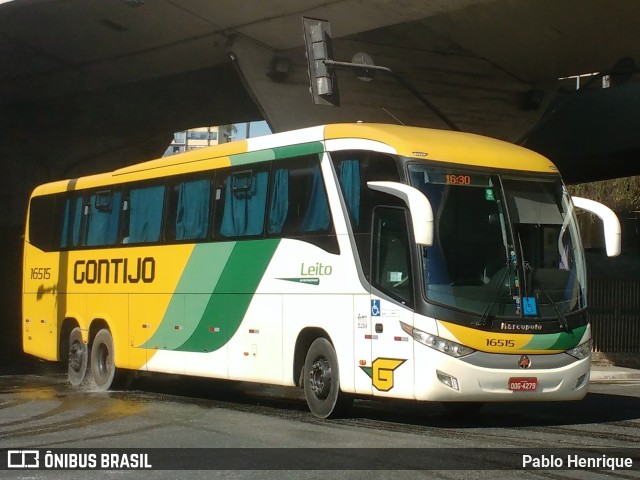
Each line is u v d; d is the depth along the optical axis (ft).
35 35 91.45
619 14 73.82
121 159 130.31
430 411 46.37
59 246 62.85
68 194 62.90
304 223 42.78
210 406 48.85
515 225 39.04
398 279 38.14
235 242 47.14
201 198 50.19
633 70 62.49
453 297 37.19
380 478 28.68
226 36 83.05
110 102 118.52
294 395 56.08
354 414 44.11
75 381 59.93
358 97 87.45
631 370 78.07
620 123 107.76
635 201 142.41
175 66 99.66
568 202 40.91
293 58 84.53
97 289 58.23
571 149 112.27
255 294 45.37
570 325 38.88
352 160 40.70
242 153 47.60
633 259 129.49
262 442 35.47
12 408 47.83
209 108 119.75
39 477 29.63
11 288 126.11
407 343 37.42
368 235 39.52
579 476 28.96
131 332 54.75
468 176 38.91
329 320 40.93
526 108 94.99
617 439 36.58
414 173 38.19
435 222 37.88
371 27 76.38
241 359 46.14
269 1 73.00
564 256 39.83
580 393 39.09
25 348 65.92
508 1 74.43
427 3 68.85
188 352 49.98
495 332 37.29
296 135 44.04
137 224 55.31
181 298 50.67
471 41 84.99
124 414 44.93
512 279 38.22
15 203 124.26
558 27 78.69
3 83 110.63
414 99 90.12
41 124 123.34
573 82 110.83
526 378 37.65
